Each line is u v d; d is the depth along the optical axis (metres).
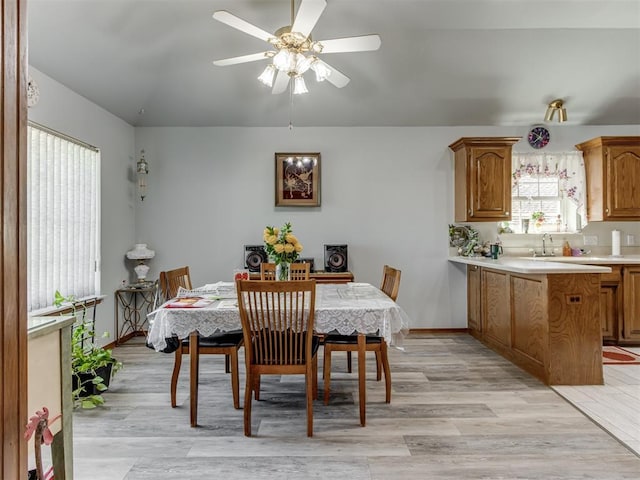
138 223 4.76
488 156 4.50
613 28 3.48
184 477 1.91
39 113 3.14
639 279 4.14
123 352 4.05
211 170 4.81
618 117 4.66
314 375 2.78
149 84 3.93
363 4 3.05
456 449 2.14
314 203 4.80
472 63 3.85
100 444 2.22
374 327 2.39
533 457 2.06
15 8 0.83
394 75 3.97
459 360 3.72
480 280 4.40
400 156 4.84
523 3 3.06
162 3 2.98
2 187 0.79
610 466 1.98
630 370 3.40
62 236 3.41
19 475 0.84
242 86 4.07
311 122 4.74
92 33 3.12
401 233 4.84
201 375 3.38
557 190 4.86
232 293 3.04
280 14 3.14
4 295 0.79
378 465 2.00
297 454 2.11
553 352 3.06
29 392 1.34
